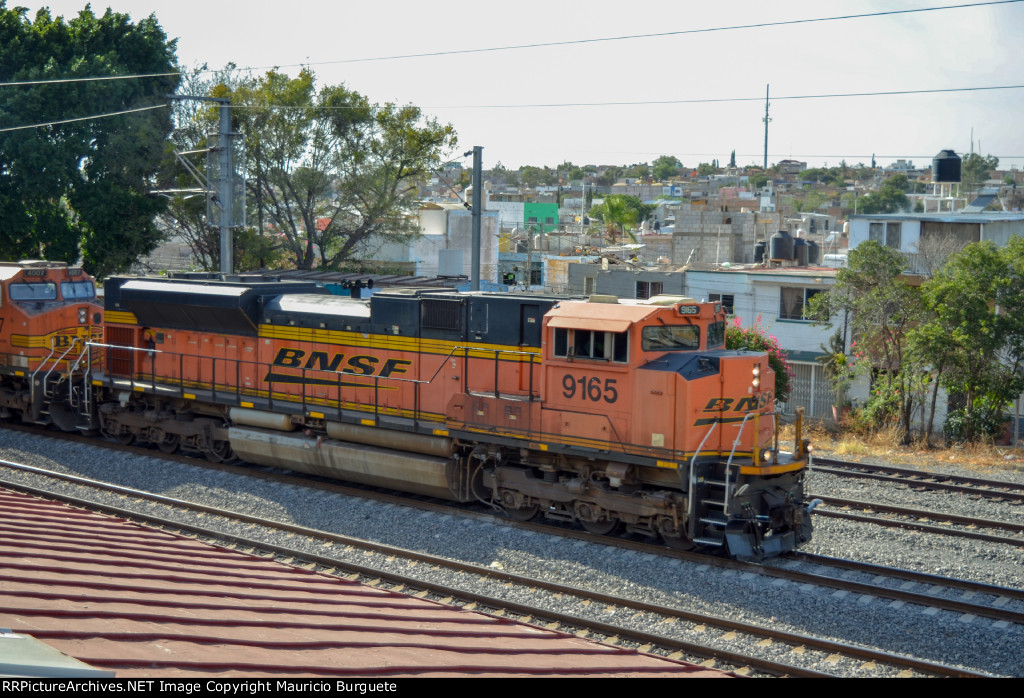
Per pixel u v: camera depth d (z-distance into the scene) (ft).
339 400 61.98
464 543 51.19
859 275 99.81
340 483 64.90
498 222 200.64
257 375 67.67
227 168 90.53
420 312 58.49
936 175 171.32
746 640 37.88
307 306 65.00
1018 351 87.10
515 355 54.03
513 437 53.26
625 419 48.85
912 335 89.04
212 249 146.10
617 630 38.42
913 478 68.59
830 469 69.97
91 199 128.16
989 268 86.58
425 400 58.49
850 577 45.39
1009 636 37.99
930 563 47.34
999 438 88.69
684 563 47.21
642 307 49.37
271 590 28.48
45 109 123.75
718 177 592.60
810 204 437.99
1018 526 53.98
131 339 75.51
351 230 153.48
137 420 74.02
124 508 56.24
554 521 55.98
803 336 112.06
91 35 133.69
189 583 27.55
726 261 174.91
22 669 15.05
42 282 80.18
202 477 64.90
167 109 137.18
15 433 78.43
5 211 123.44
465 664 22.15
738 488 46.52
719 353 49.67
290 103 143.23
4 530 31.19
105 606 22.53
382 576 45.29
